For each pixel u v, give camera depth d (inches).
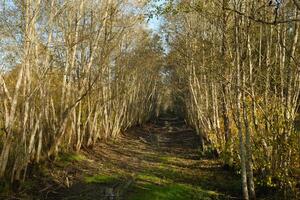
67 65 860.6
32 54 698.8
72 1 858.8
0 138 699.4
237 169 797.2
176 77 2194.9
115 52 1375.5
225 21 694.5
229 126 843.4
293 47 601.3
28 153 669.3
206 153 1091.3
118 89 1521.9
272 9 632.4
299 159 611.5
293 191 582.2
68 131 940.0
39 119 732.0
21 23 676.1
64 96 880.3
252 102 660.7
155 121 2903.5
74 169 810.2
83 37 854.5
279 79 668.7
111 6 972.6
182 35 1179.9
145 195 637.9
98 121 1247.5
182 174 834.8
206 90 1102.4
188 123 2299.5
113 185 709.3
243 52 656.4
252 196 625.9
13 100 630.5
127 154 1133.7
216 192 684.1
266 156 644.7
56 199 629.0
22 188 645.3
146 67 1969.7
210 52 925.2
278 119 622.2
